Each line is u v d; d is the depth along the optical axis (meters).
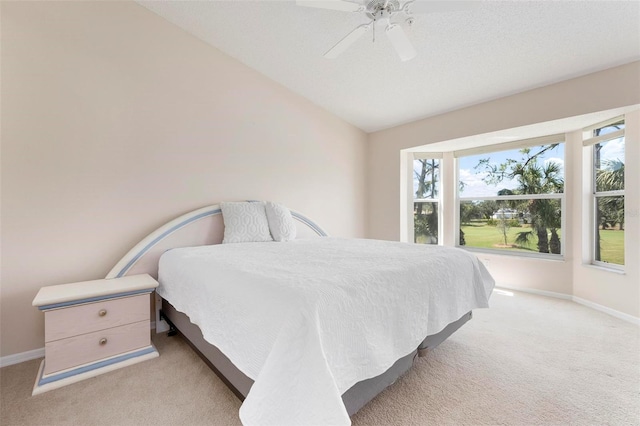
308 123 3.61
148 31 2.43
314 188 3.69
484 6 1.98
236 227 2.66
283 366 0.94
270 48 2.76
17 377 1.71
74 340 1.68
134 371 1.75
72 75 2.09
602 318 2.62
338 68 2.94
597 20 1.97
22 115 1.91
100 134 2.20
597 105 2.44
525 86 2.78
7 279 1.87
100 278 2.20
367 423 1.32
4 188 1.86
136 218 2.37
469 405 1.45
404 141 3.95
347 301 1.16
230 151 2.93
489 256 3.82
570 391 1.56
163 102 2.51
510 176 3.72
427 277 1.63
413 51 1.92
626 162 2.54
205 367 1.80
